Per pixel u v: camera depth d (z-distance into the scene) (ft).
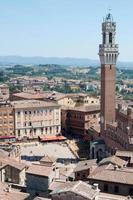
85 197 310.65
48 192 419.95
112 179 408.46
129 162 493.36
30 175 435.53
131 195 397.80
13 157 619.67
